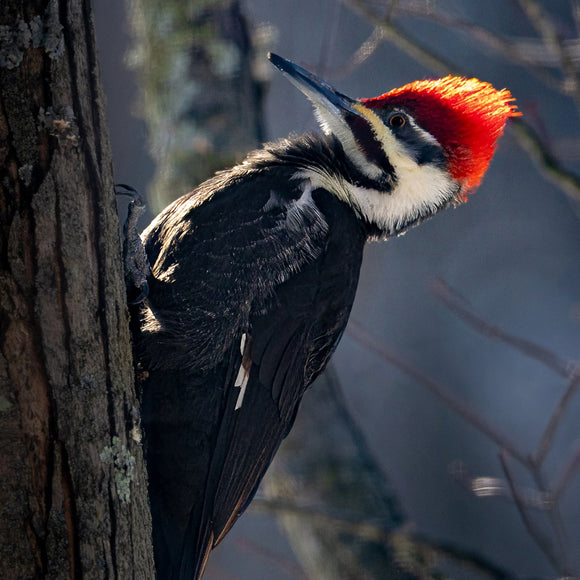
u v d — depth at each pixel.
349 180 8.25
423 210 8.50
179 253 7.25
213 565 15.00
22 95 5.37
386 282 19.05
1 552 5.39
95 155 5.64
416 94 8.48
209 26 11.45
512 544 18.11
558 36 11.64
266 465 7.83
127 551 5.79
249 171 7.73
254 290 7.32
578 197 11.17
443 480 18.52
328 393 11.85
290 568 11.96
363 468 11.47
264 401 7.56
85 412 5.62
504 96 8.69
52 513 5.50
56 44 5.40
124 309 5.95
